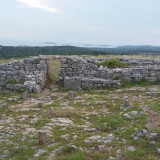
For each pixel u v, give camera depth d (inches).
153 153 453.7
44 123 620.4
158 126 546.3
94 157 450.9
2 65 1085.1
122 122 591.2
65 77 1013.8
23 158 458.9
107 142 501.4
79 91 967.0
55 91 997.2
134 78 1004.6
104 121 613.6
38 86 991.0
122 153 456.1
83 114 682.2
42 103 815.7
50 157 460.1
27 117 676.1
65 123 619.5
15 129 594.9
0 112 729.6
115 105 741.9
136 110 663.8
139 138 505.4
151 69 1000.2
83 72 1051.9
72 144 500.7
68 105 772.0
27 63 1091.3
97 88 983.0
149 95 821.9
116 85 973.2
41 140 512.1
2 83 1019.9
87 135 537.3
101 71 1030.4
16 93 962.7
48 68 1202.0
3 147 504.7
